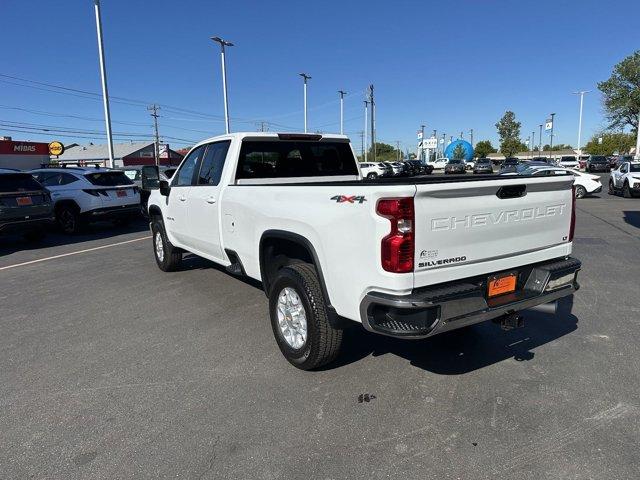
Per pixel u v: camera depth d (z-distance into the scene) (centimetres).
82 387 377
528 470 267
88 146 8388
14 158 4066
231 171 520
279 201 404
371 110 5791
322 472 270
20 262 903
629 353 417
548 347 434
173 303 592
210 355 433
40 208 1059
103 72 2208
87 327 515
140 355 437
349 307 334
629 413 322
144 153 7469
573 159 6450
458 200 316
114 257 923
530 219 362
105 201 1269
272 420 323
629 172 2056
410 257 298
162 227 726
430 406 337
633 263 764
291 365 407
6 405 352
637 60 5200
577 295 590
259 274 457
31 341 478
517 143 8531
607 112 5597
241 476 268
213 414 332
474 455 281
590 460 274
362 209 311
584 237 1032
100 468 278
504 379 374
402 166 4434
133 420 328
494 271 347
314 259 362
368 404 341
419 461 277
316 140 578
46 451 295
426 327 301
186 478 268
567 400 340
